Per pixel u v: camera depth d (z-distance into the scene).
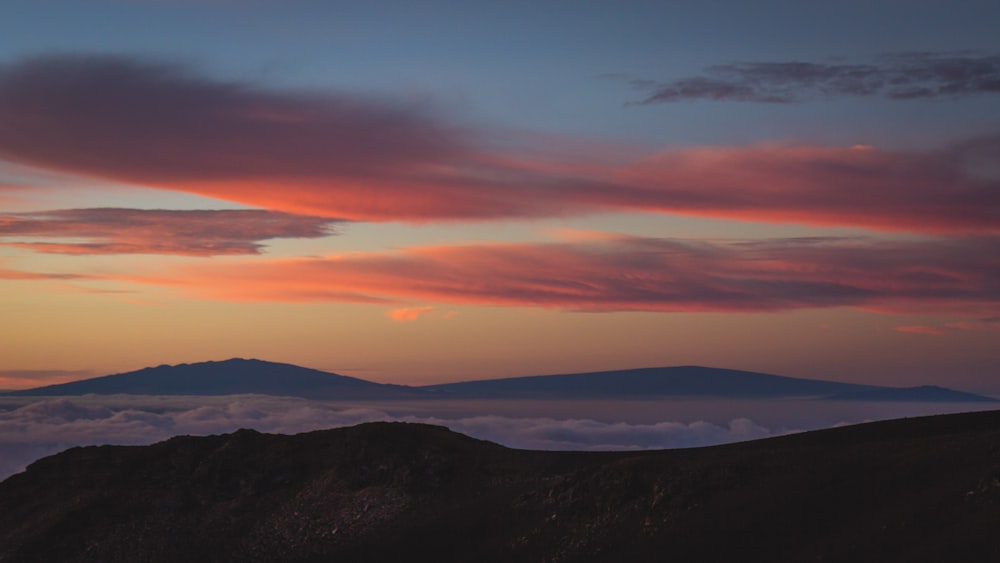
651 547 80.19
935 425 94.94
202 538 100.50
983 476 70.12
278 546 97.88
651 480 88.69
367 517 99.69
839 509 76.06
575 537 86.19
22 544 100.75
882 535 69.62
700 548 77.62
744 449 98.44
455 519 95.94
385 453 108.38
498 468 105.06
